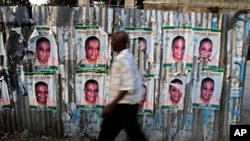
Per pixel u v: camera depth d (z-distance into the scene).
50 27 4.56
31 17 4.53
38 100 4.75
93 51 4.62
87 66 4.66
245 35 4.70
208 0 23.69
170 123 4.85
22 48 4.61
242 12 4.64
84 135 4.83
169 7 23.17
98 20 4.54
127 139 4.66
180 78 4.75
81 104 4.76
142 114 4.77
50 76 4.70
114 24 4.55
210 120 4.90
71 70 4.67
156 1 23.08
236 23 4.66
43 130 4.83
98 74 4.68
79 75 4.68
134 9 4.53
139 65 4.65
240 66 4.79
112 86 3.60
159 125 4.84
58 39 4.59
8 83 4.70
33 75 4.68
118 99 3.52
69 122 4.80
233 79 4.82
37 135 4.83
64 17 4.53
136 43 4.59
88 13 4.52
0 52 4.61
